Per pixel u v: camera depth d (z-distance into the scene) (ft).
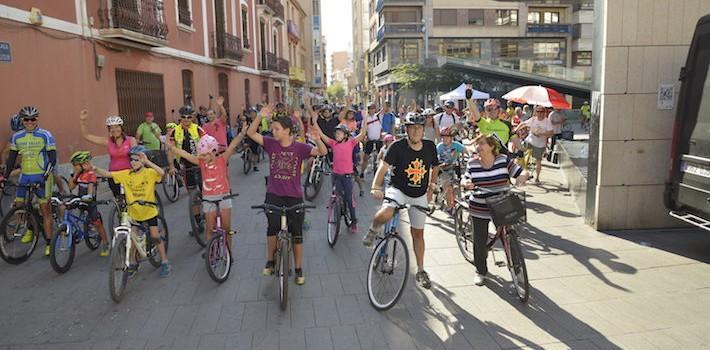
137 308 15.49
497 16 164.35
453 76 125.18
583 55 166.50
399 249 15.05
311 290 16.71
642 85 22.03
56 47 31.22
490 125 27.27
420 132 14.90
